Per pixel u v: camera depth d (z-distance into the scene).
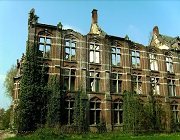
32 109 25.11
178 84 38.44
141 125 30.41
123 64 33.62
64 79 29.34
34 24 28.45
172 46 40.66
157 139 24.53
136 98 31.75
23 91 25.36
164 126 33.44
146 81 34.72
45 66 27.81
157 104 33.94
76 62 30.09
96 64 31.36
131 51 35.28
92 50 32.00
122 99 31.88
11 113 38.09
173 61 39.47
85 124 27.83
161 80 36.78
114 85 32.59
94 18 38.25
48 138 22.73
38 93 25.95
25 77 25.91
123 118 30.92
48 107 26.16
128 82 33.00
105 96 30.52
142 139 24.41
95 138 24.75
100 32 34.69
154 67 37.22
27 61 26.50
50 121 25.72
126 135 28.00
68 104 28.16
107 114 29.72
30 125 24.80
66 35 30.45
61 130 25.95
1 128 45.03
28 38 27.62
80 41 31.20
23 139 21.91
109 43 33.38
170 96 36.56
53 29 29.70
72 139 22.98
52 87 27.14
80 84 29.36
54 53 28.80
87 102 29.03
